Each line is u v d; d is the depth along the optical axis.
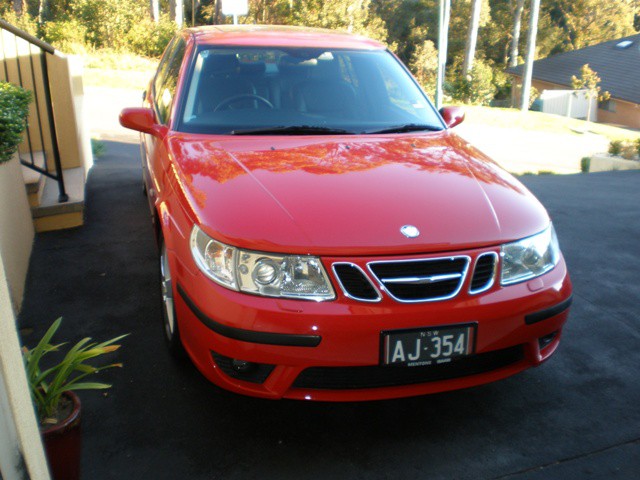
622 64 42.31
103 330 3.47
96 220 5.33
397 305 2.38
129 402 2.83
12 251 3.71
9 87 3.99
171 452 2.51
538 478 2.42
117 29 27.59
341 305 2.35
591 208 6.74
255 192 2.66
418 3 58.16
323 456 2.53
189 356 2.81
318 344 2.34
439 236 2.47
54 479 2.05
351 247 2.37
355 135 3.46
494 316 2.48
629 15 64.25
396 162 3.08
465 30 57.75
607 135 28.38
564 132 28.00
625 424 2.77
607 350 3.43
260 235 2.41
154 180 3.62
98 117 13.95
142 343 3.34
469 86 37.94
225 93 3.60
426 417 2.80
